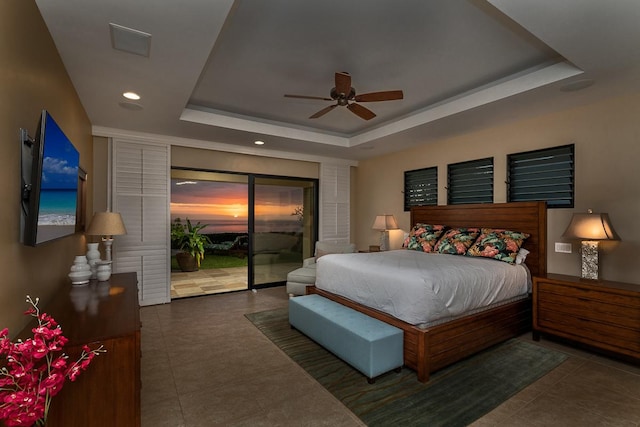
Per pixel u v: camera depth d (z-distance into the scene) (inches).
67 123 101.1
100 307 75.3
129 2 69.0
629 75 105.4
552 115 144.2
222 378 98.7
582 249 124.8
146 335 134.3
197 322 151.0
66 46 85.9
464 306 108.3
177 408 83.1
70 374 42.6
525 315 134.2
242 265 310.7
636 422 77.1
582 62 96.4
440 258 142.5
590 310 112.7
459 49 106.2
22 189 58.8
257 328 143.1
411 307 101.0
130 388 58.5
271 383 95.8
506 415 80.1
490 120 154.7
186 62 95.7
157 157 179.6
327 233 248.2
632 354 102.5
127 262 172.4
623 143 123.0
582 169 134.4
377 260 136.7
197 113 157.5
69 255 104.3
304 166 240.1
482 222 164.1
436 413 81.0
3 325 51.3
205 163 198.8
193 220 290.4
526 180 155.9
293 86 135.9
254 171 217.6
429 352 97.0
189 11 72.3
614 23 76.5
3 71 50.6
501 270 124.9
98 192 164.9
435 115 153.6
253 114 171.2
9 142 53.7
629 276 121.1
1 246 50.5
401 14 87.3
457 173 188.1
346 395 89.3
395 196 228.5
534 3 70.2
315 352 117.8
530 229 144.2
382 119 180.4
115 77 105.1
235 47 104.5
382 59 113.0
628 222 121.6
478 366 106.0
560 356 113.5
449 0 81.4
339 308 124.7
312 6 83.7
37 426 41.2
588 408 82.8
